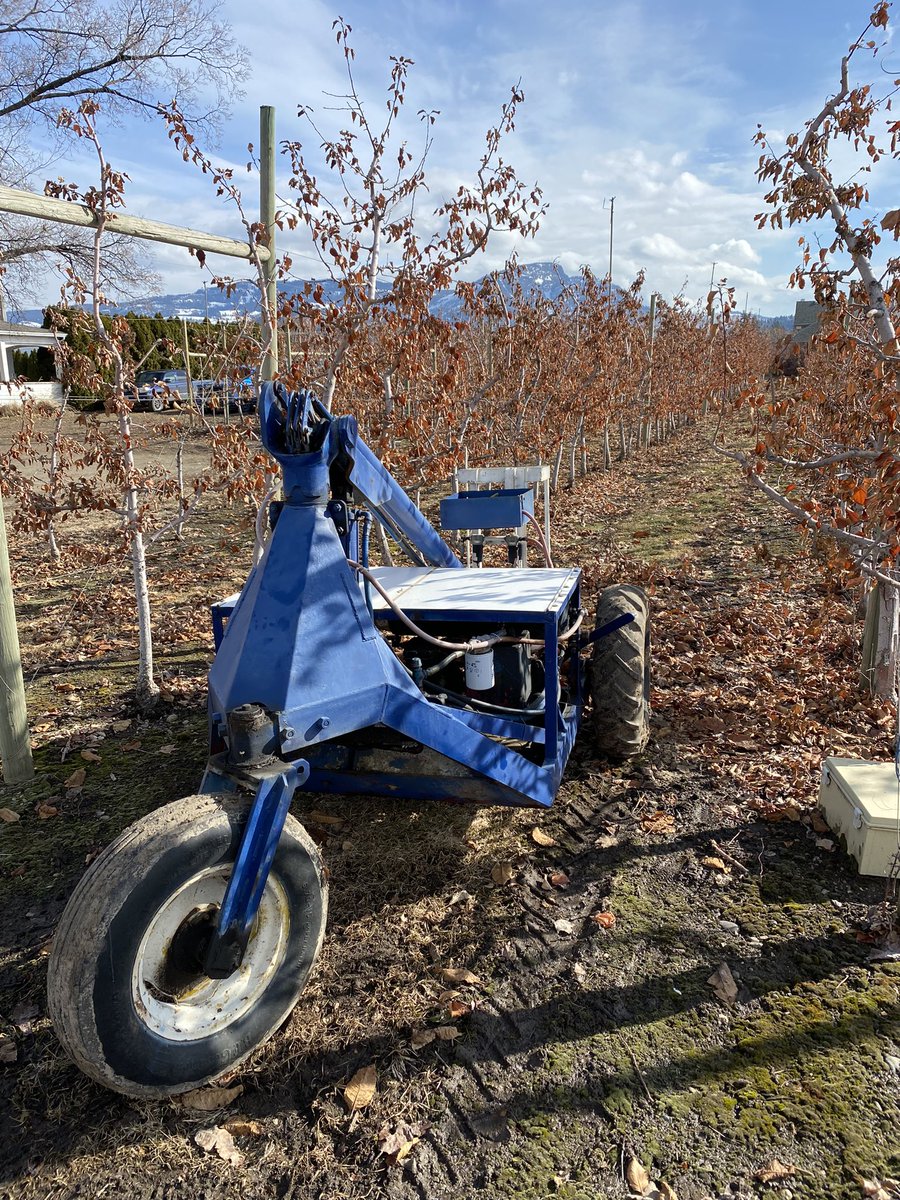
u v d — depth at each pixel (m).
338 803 4.01
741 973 2.77
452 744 2.89
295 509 2.70
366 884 3.37
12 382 8.01
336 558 2.68
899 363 3.36
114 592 8.21
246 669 2.46
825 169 4.17
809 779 4.00
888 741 4.33
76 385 5.52
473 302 7.57
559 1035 2.54
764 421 4.61
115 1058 2.01
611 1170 2.11
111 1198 2.11
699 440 20.89
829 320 4.05
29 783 4.29
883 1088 2.31
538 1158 2.15
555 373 12.40
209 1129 2.28
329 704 2.49
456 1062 2.46
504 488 4.83
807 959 2.82
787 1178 2.06
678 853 3.49
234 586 8.37
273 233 5.11
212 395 5.86
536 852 3.55
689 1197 2.02
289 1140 2.24
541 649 4.11
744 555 8.59
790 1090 2.31
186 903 2.18
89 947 1.92
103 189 4.40
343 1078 2.43
